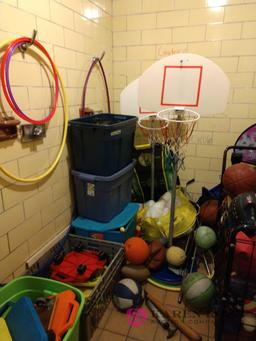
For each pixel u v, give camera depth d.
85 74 2.04
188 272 1.75
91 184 1.83
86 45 2.01
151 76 1.73
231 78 2.24
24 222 1.54
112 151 1.77
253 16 2.06
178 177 2.56
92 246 1.85
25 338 1.02
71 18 1.79
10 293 1.26
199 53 2.26
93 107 2.22
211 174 2.51
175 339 1.38
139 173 2.39
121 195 2.03
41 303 1.26
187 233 1.97
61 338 1.07
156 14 2.28
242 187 1.66
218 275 1.62
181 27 2.25
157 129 2.02
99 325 1.46
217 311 1.39
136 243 1.72
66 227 1.99
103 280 1.49
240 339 1.27
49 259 1.73
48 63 1.59
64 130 1.72
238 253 1.16
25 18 1.38
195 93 1.67
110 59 2.45
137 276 1.68
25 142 1.47
